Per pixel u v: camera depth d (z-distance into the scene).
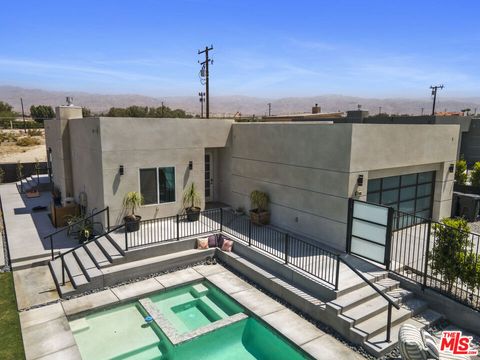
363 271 9.37
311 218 11.49
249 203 14.09
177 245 11.43
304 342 7.54
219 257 11.78
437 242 8.38
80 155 13.95
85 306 8.83
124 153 12.22
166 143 13.09
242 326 8.47
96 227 12.73
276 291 9.48
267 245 11.17
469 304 7.92
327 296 8.48
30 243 12.02
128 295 9.42
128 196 12.30
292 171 11.99
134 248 10.74
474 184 18.19
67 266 10.48
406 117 28.48
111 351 7.45
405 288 8.95
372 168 10.69
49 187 20.19
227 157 15.26
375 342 7.27
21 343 7.38
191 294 10.01
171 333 7.91
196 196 14.07
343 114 41.69
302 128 11.46
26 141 42.12
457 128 13.40
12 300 9.02
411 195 12.70
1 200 18.08
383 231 9.48
